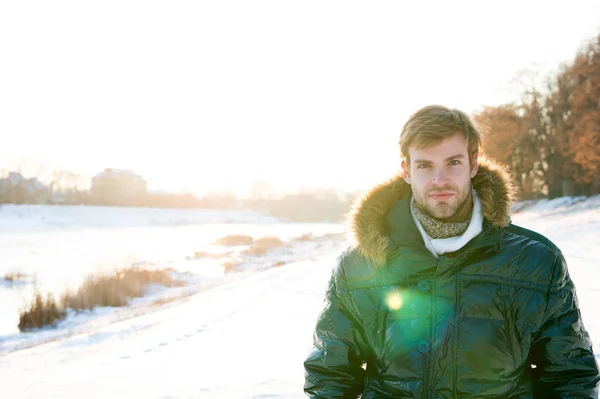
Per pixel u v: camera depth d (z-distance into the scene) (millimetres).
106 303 15250
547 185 55156
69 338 9359
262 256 30484
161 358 6105
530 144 54438
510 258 1639
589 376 1636
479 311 1611
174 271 22312
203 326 8008
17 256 32219
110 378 5309
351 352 1809
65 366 6457
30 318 12969
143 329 8914
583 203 38875
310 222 118688
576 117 44969
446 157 1613
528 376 1688
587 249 13859
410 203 1743
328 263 17781
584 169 45062
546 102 53844
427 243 1688
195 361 5805
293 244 39156
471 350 1591
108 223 88375
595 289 7730
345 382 1818
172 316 10039
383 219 1768
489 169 1742
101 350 7359
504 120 55688
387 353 1680
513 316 1613
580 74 43250
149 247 39969
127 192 122938
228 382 4793
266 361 5559
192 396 4441
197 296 13594
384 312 1710
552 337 1624
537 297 1609
